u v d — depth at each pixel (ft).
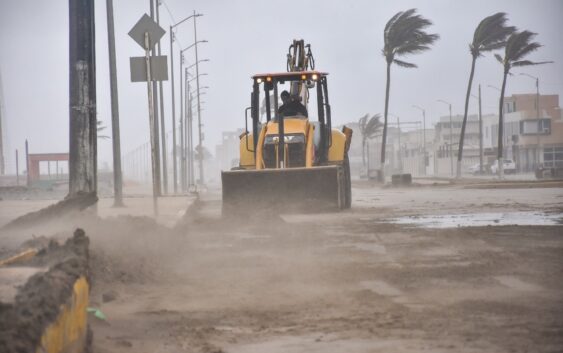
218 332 67.05
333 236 147.43
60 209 123.44
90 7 149.48
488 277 93.15
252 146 225.35
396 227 164.76
